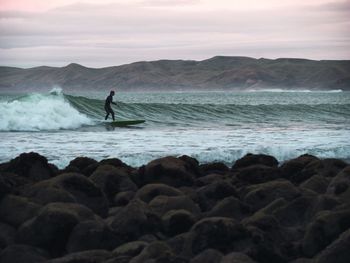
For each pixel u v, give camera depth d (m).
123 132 50.53
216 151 35.34
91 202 17.05
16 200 15.68
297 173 22.86
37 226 14.18
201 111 74.12
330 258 12.47
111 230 14.24
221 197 18.67
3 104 53.78
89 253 12.77
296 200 16.52
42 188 16.55
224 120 67.38
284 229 14.96
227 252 13.26
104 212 17.22
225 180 21.20
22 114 53.53
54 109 55.28
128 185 20.12
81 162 25.05
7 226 15.05
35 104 55.09
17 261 13.10
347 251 12.47
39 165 22.08
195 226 13.76
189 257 13.34
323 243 13.96
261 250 13.19
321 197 16.34
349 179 19.53
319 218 14.31
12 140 42.38
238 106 78.88
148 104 74.44
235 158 35.09
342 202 16.31
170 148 37.47
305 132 50.72
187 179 21.67
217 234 13.45
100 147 37.97
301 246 14.09
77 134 48.12
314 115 75.44
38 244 14.05
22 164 21.83
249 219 15.02
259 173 22.98
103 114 68.12
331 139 44.22
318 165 24.28
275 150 36.81
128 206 15.35
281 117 72.25
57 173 22.69
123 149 36.88
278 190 17.86
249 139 43.81
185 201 16.69
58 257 13.84
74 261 12.31
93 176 20.08
